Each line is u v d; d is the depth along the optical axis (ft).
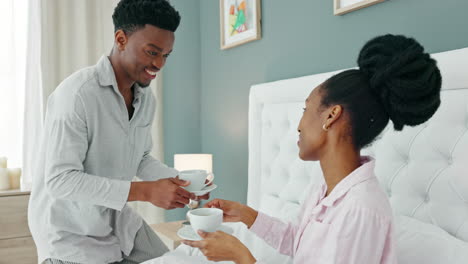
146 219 9.96
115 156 4.38
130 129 4.58
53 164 3.80
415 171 4.22
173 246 7.14
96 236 4.50
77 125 3.93
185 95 10.30
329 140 3.06
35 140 8.80
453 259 3.12
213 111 9.82
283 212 5.76
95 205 4.21
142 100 4.75
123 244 4.80
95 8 9.41
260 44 7.77
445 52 4.07
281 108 6.60
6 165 8.83
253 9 7.79
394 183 4.46
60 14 9.02
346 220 2.72
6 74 8.95
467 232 3.67
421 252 3.34
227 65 9.07
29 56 8.77
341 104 2.96
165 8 4.03
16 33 9.09
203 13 10.14
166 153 10.22
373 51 3.02
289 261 4.16
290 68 6.97
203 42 10.21
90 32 9.39
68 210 4.22
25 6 9.13
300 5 6.65
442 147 3.98
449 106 3.95
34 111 8.82
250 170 7.45
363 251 2.65
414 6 4.78
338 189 2.96
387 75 2.75
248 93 8.28
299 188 5.94
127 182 3.87
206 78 10.13
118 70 4.31
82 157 4.05
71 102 3.93
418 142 4.22
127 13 4.00
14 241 8.35
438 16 4.53
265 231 4.03
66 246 4.23
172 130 10.22
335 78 3.09
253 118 7.37
